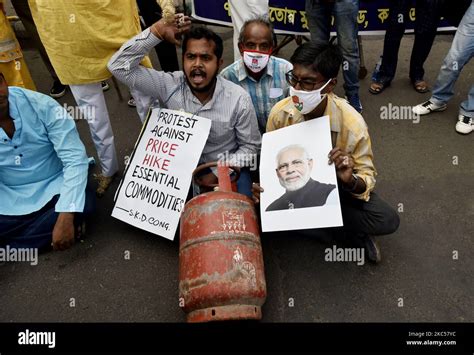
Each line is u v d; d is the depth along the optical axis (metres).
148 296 2.21
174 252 2.41
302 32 3.62
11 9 4.90
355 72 3.17
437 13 3.21
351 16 2.92
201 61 2.11
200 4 3.83
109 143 2.71
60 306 2.18
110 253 2.43
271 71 2.49
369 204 2.09
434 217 2.51
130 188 2.46
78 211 2.29
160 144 2.40
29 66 4.41
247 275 1.75
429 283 2.16
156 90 2.39
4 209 2.34
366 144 1.99
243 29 2.38
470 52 2.97
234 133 2.42
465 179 2.75
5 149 2.25
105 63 2.40
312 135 1.98
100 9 2.25
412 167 2.88
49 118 2.29
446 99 3.26
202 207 1.88
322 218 1.90
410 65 3.59
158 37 2.24
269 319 2.06
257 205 2.20
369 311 2.06
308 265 2.29
